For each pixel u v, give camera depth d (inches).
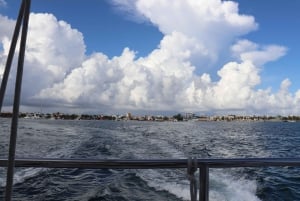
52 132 1283.2
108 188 335.3
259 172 436.8
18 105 48.8
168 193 316.8
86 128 1665.8
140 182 358.9
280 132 2103.8
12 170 49.1
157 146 800.3
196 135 1428.4
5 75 50.0
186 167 72.0
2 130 1145.4
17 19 50.4
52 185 345.1
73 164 71.7
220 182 363.3
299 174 438.0
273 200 316.2
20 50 49.0
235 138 1347.2
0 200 181.0
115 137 1060.5
